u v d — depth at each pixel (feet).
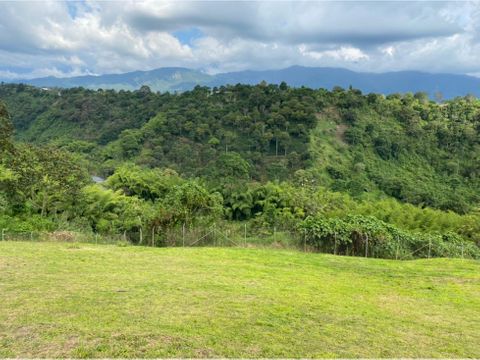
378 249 46.29
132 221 53.93
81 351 14.52
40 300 19.88
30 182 54.44
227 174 144.36
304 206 75.15
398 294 26.35
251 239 54.03
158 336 16.15
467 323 20.97
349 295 25.08
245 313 19.67
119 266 29.43
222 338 16.49
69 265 28.63
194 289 23.57
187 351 15.08
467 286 29.35
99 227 55.01
